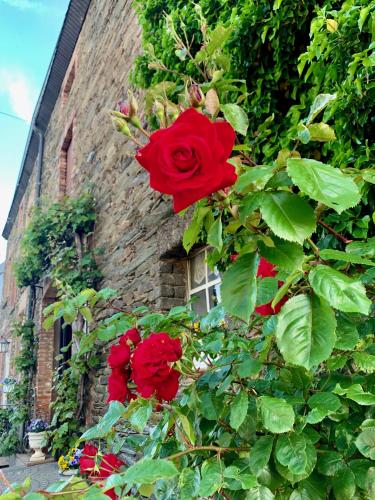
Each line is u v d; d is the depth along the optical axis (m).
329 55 1.58
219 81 1.02
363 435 0.74
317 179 0.59
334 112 1.47
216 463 0.83
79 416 4.93
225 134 0.67
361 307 0.60
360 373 1.00
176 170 0.60
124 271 4.19
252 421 0.93
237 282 0.72
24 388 7.68
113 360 1.11
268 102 1.97
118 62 4.83
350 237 1.50
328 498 0.84
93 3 6.14
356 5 1.41
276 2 1.68
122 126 0.83
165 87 1.03
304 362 0.65
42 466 5.60
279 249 0.70
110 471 1.11
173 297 3.33
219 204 0.77
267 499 0.77
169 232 3.24
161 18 2.78
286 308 0.70
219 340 1.18
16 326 8.09
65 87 7.92
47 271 6.53
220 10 2.23
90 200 5.52
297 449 0.76
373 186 1.38
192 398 1.01
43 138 9.87
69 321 1.58
